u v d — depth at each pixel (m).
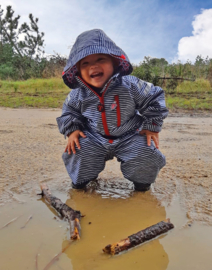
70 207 0.58
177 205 0.62
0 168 0.84
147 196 0.67
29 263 0.42
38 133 1.39
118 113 0.62
